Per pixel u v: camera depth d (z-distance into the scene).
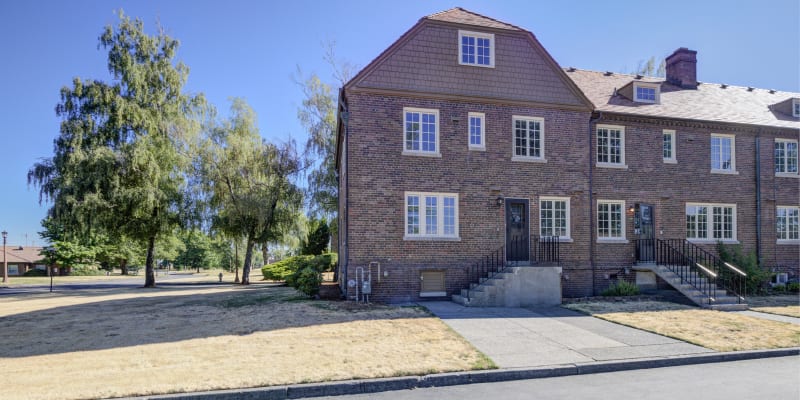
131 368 7.73
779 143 20.78
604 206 18.14
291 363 7.94
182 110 31.34
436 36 16.56
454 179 16.17
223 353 8.62
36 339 10.36
